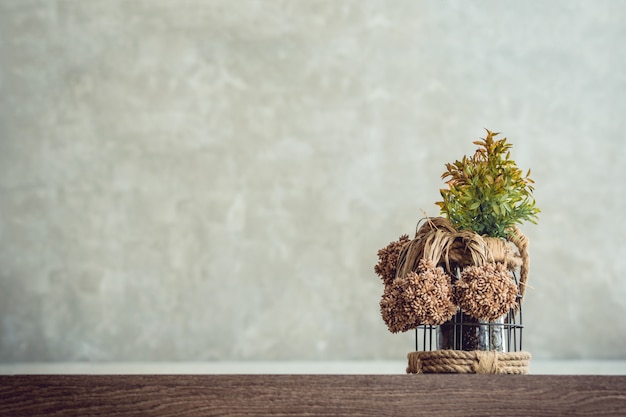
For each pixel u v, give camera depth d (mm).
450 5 6055
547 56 6012
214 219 5883
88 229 5883
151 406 1270
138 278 5836
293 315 5781
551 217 5855
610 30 6023
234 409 1277
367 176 5914
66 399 1262
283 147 5949
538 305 5758
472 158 1687
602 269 5809
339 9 6051
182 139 5961
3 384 1259
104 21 6035
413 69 6008
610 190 5895
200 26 6043
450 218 1663
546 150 5938
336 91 5992
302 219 5875
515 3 6055
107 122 5969
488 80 6000
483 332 1561
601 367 4605
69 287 5816
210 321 5785
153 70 6012
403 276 1581
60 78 5992
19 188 5902
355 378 1296
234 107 5984
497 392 1310
